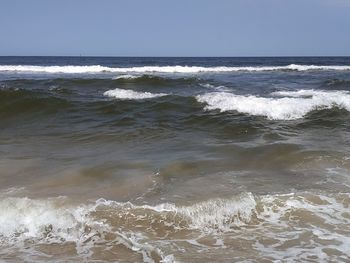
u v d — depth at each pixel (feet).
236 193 16.84
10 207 14.64
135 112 36.06
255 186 17.78
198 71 104.12
